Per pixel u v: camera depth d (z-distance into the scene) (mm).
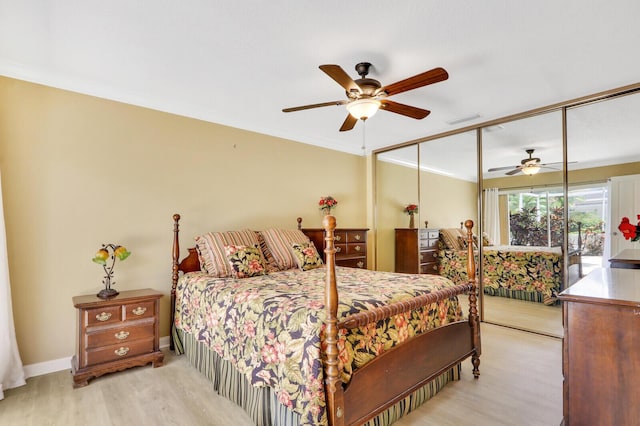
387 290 2123
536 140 3521
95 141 2861
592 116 3141
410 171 4777
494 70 2615
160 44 2225
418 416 1942
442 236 4371
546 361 2734
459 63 2494
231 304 2154
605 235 3094
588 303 1308
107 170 2914
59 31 2072
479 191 3992
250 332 1908
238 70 2598
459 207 4191
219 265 2908
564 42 2215
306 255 3438
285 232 3680
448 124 3977
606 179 3074
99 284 2838
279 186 4188
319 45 2238
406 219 4824
